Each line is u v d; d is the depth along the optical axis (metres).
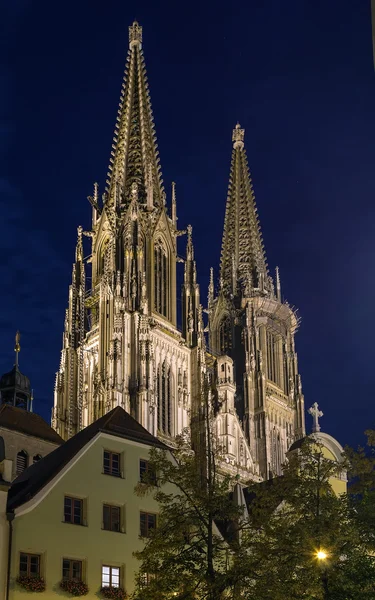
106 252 173.00
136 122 188.62
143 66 194.50
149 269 169.62
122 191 179.00
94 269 174.88
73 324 166.88
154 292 169.50
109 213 175.25
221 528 69.06
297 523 58.09
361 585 56.91
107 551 62.47
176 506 58.06
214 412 167.00
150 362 152.75
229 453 166.50
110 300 159.38
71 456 63.31
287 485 61.31
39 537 59.03
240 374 198.62
